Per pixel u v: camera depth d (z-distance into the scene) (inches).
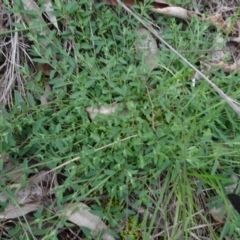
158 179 19.7
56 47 20.2
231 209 18.8
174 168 19.0
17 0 19.9
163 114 20.2
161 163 18.8
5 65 20.3
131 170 18.7
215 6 23.5
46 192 19.2
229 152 18.8
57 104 19.5
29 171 18.5
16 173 19.0
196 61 21.4
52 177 19.3
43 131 18.9
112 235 18.7
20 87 20.1
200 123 18.7
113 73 20.0
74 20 20.8
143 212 19.5
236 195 18.6
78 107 19.2
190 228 19.2
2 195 18.8
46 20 20.9
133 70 20.1
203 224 19.7
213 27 22.4
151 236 19.3
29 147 19.1
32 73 20.5
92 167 18.6
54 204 19.0
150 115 20.1
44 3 20.7
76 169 18.6
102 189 19.0
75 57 20.4
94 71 19.9
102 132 19.4
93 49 20.8
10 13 20.5
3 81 20.2
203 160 19.4
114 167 18.6
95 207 18.8
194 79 20.8
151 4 22.0
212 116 19.3
